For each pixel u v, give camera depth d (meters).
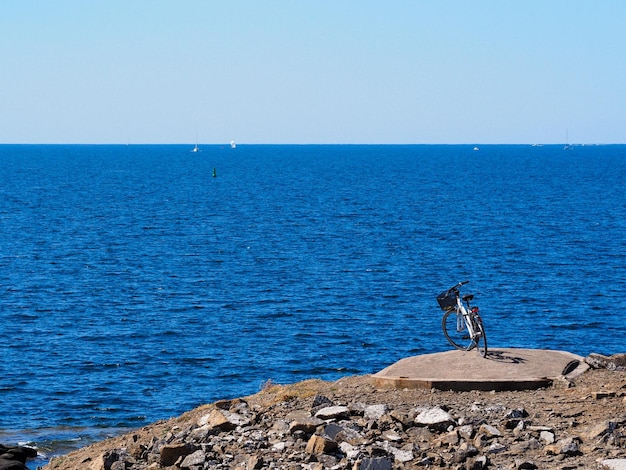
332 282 71.06
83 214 132.12
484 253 89.00
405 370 19.16
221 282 71.25
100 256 86.75
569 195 177.00
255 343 50.34
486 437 14.61
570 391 17.33
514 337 51.69
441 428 15.21
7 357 46.78
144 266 80.12
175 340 51.06
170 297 64.75
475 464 13.20
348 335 52.31
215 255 87.69
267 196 174.12
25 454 17.22
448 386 18.02
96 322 56.03
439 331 53.38
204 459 14.66
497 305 61.53
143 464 15.67
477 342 19.38
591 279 72.94
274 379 42.81
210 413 17.36
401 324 55.41
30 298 63.94
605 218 127.75
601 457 13.28
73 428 34.78
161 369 44.66
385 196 174.50
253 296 65.00
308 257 86.19
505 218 127.62
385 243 97.25
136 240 100.44
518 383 17.78
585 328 54.41
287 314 58.53
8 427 34.72
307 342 50.56
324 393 18.89
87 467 16.72
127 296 65.06
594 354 19.36
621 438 13.98
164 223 119.88
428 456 13.93
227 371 44.31
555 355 19.58
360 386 19.16
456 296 20.27
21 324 55.25
